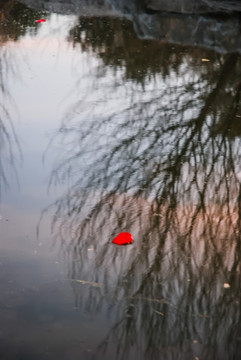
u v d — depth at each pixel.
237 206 3.95
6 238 3.55
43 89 6.30
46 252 3.40
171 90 6.27
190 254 3.41
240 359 2.62
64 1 11.33
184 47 8.09
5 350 2.65
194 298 3.02
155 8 9.73
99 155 4.68
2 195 4.08
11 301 2.98
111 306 2.95
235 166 4.50
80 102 5.89
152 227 3.68
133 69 7.07
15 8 10.83
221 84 6.48
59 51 7.91
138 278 3.17
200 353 2.65
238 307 2.96
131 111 5.64
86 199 4.01
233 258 3.37
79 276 3.18
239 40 8.32
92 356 2.62
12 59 7.52
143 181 4.27
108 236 3.57
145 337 2.74
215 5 9.34
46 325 2.81
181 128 5.23
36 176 4.35
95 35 8.79
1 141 4.95
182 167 4.48
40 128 5.24
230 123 5.36
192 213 3.86
